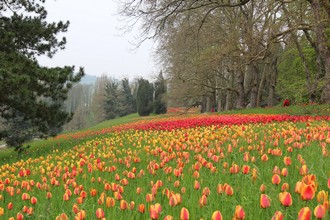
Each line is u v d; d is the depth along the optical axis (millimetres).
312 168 5164
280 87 40469
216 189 4547
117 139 13336
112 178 6504
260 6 20719
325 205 3146
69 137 23625
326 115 15180
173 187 5074
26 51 18734
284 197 3287
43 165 9445
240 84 36406
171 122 16078
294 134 8180
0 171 9039
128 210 4191
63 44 19391
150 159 7930
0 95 15500
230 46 26125
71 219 4285
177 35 28828
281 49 37188
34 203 5020
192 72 37406
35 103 17734
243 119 14500
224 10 29875
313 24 20469
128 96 91250
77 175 6789
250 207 3734
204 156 7488
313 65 34312
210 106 54750
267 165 5781
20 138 17844
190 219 3703
